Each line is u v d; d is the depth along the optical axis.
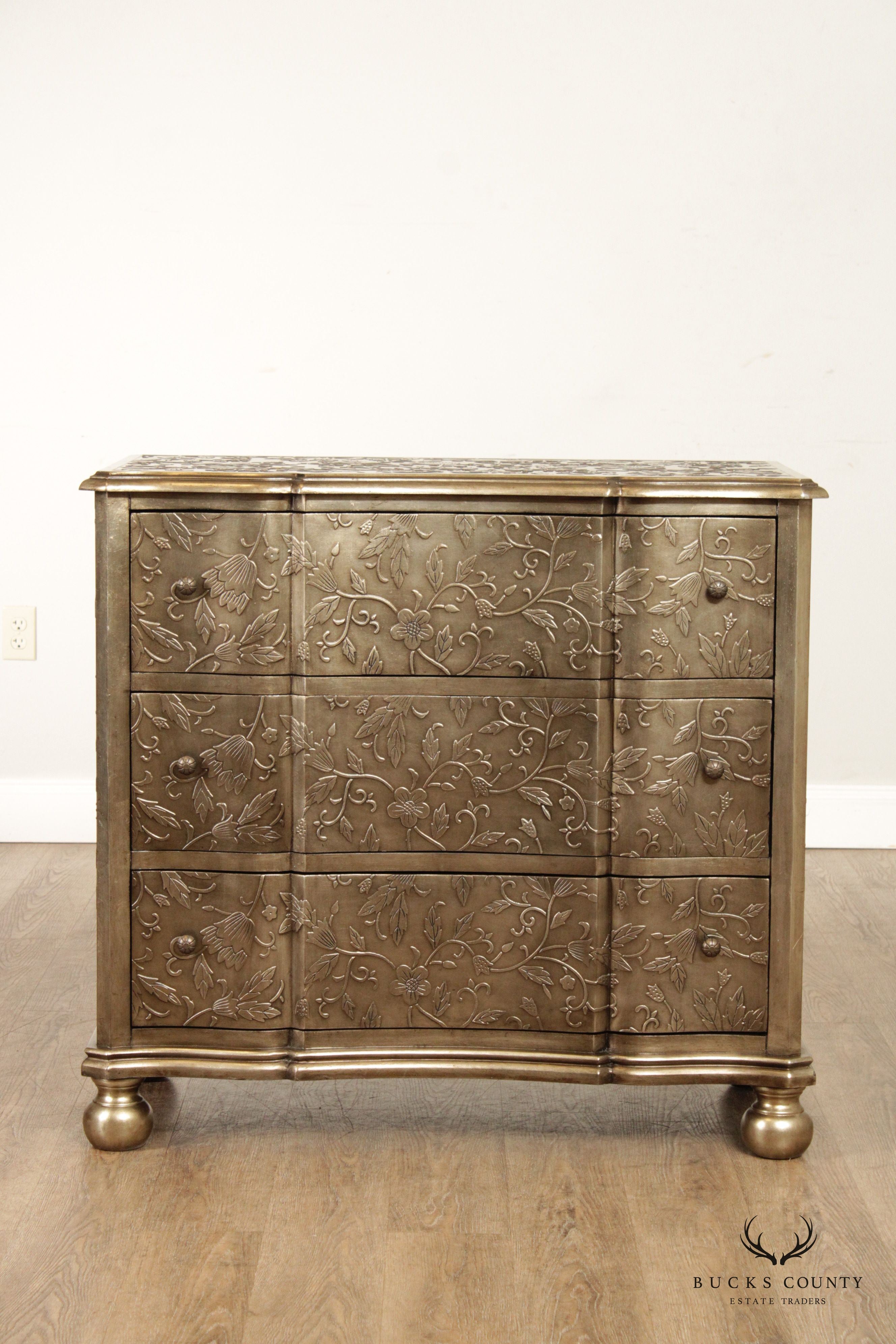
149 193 2.94
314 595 1.74
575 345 3.00
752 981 1.80
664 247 2.96
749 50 2.90
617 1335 1.44
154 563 1.74
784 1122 1.80
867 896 2.84
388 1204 1.69
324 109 2.91
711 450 3.03
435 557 1.74
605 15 2.89
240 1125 1.90
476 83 2.91
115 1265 1.55
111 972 1.80
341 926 1.80
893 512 3.05
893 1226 1.65
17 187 2.93
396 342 2.99
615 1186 1.74
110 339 2.98
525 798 1.78
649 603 1.74
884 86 2.91
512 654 1.76
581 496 1.72
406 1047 1.82
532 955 1.80
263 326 2.98
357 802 1.78
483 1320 1.46
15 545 3.04
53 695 3.10
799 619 1.74
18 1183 1.73
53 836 3.13
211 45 2.89
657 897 1.79
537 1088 2.04
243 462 1.92
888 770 3.14
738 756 1.77
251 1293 1.50
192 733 1.77
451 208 2.95
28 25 2.88
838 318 2.99
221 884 1.79
